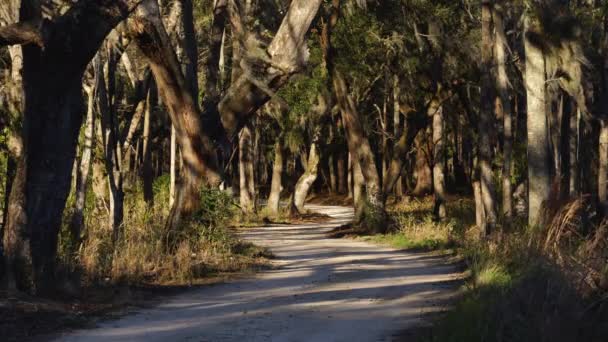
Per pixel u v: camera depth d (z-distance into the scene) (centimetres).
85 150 2006
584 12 2839
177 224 2348
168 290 1628
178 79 2255
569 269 1112
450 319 1077
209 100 2619
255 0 3272
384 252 2573
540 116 2156
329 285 1708
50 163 1433
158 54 2167
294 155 7069
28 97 1422
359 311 1341
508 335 953
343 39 3516
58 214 1461
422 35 3450
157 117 3959
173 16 2852
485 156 2598
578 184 3212
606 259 1162
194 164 2372
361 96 4328
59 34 1380
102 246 1911
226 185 3005
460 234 2759
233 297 1543
